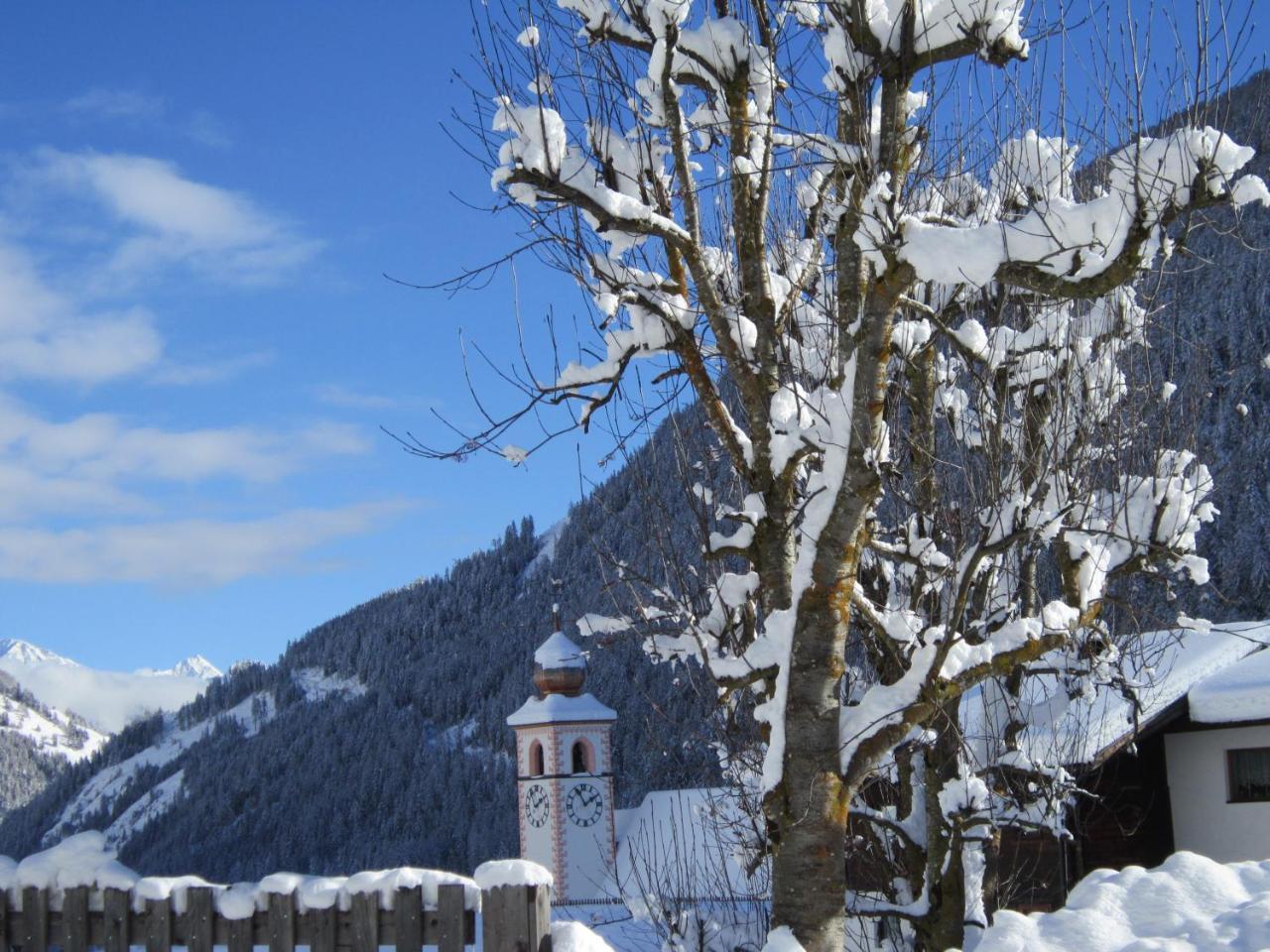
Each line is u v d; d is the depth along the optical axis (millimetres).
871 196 8891
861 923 15797
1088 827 24688
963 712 20641
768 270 10469
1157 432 13258
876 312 9148
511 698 154875
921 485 12961
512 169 9547
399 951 7211
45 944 8125
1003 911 8031
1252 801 25094
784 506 9992
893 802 16344
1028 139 11492
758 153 10594
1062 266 8477
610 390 10594
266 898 7664
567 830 56781
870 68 9508
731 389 12000
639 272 10328
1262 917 7242
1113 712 23016
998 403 11773
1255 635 26641
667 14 9898
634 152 10547
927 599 13656
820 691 9234
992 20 9148
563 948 6926
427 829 143125
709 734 14742
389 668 196500
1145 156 8242
